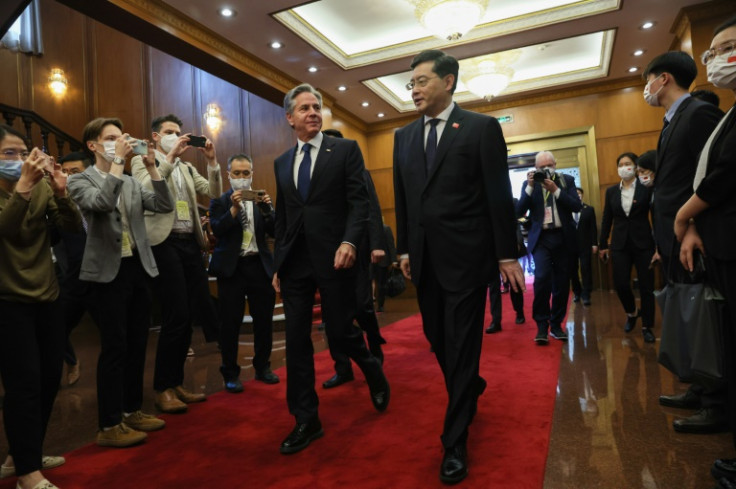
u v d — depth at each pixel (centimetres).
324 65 721
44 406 198
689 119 215
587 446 194
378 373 249
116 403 228
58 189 192
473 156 188
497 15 672
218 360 433
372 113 984
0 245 176
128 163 808
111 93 925
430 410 249
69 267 260
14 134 185
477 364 184
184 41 569
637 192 397
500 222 183
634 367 309
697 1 599
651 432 205
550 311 415
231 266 311
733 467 156
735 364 153
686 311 182
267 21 582
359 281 321
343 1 619
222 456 206
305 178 231
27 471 174
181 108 922
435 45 693
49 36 877
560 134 916
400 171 210
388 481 172
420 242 196
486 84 788
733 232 148
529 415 233
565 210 396
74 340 596
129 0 499
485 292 192
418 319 599
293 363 219
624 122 881
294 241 226
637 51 746
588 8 624
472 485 165
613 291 836
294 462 195
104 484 184
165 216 279
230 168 320
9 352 175
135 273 241
